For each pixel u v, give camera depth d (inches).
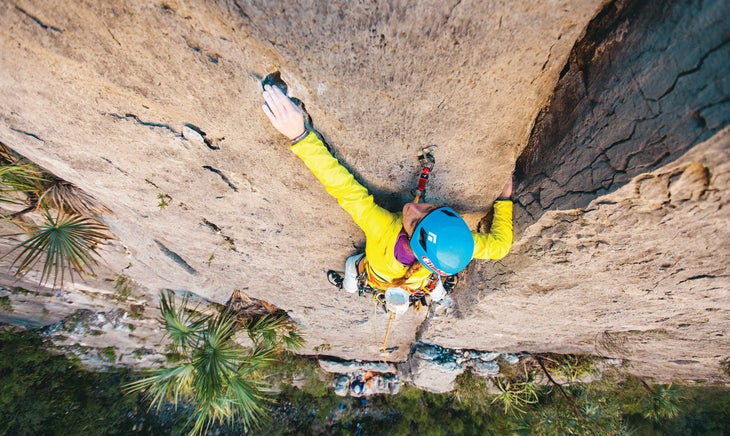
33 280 185.8
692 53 43.7
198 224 110.7
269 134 72.6
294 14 50.1
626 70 51.1
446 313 144.2
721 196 52.0
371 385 257.8
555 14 48.6
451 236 62.6
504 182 80.3
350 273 101.2
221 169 84.7
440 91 59.6
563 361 175.5
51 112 72.3
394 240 70.6
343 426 280.1
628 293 90.4
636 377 194.4
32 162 99.8
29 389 242.1
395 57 54.6
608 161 58.7
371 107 63.8
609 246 73.2
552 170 69.6
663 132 49.6
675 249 67.9
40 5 51.8
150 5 50.8
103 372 268.5
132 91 65.4
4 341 225.6
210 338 136.5
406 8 47.9
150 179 91.9
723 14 39.9
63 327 221.6
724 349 120.2
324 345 217.3
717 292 78.6
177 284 164.2
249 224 105.6
